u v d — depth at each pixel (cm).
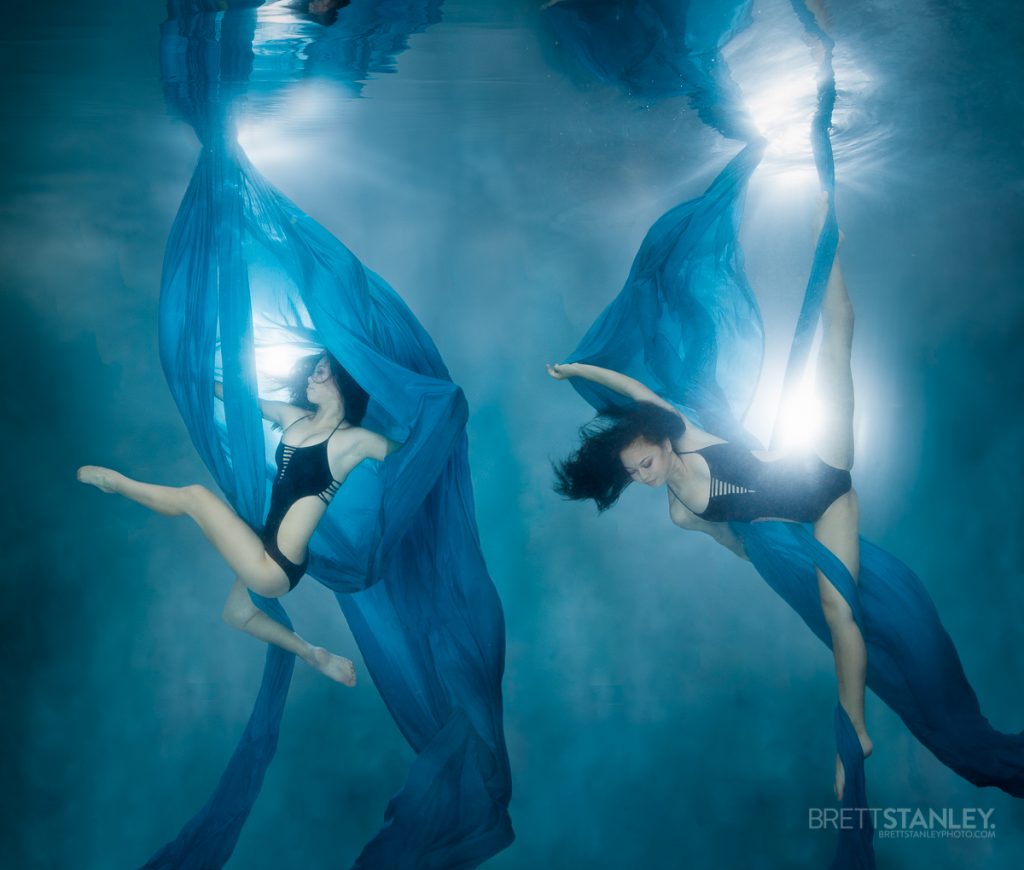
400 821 409
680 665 629
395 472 400
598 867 509
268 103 529
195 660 621
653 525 657
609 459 404
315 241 398
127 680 610
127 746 580
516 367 691
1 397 664
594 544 661
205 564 645
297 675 613
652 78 476
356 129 591
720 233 429
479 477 678
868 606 419
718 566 648
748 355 436
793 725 590
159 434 679
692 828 527
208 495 383
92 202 654
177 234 387
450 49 442
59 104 518
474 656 421
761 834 522
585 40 432
